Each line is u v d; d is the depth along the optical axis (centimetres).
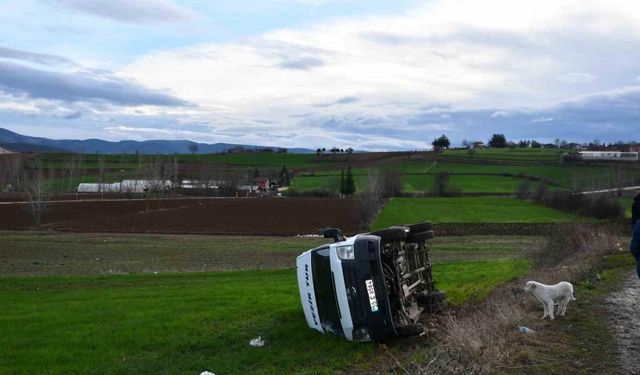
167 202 8331
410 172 11081
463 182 9806
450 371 783
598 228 2553
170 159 13112
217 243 4859
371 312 1067
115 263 3578
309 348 1093
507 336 954
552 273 1656
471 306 1370
